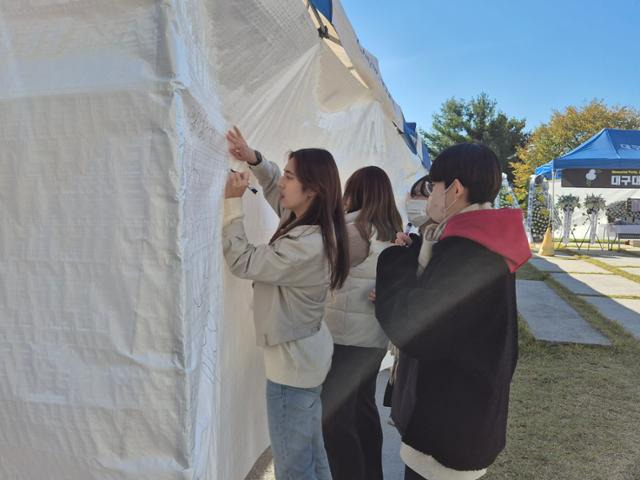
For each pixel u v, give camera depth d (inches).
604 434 117.4
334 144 129.0
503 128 1438.2
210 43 54.4
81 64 42.3
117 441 42.0
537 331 203.6
